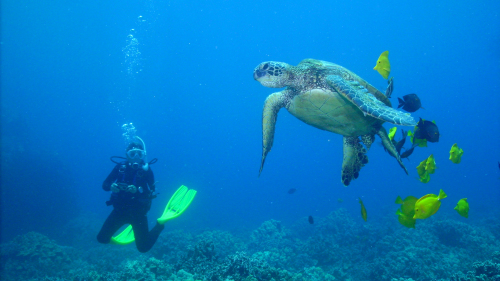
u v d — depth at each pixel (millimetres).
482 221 17828
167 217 5996
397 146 4648
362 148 5141
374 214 24031
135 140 5461
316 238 13008
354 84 4164
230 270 5336
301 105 4652
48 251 11594
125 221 5320
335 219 16391
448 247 11352
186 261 6168
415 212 3641
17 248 11242
